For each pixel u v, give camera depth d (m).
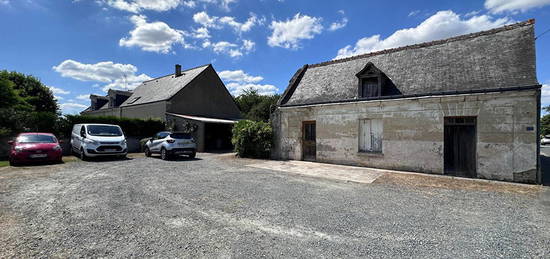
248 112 38.16
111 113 26.92
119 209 4.57
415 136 9.08
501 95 7.55
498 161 7.62
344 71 12.41
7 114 13.30
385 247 3.16
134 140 18.34
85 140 11.65
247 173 8.66
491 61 8.45
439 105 8.60
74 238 3.34
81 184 6.63
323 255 2.94
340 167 10.12
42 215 4.22
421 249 3.10
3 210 4.47
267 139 13.15
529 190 6.29
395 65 10.74
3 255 2.85
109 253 2.93
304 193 5.91
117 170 8.98
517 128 7.36
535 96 7.14
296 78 13.98
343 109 10.84
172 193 5.77
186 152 12.70
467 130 8.32
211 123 20.03
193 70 25.69
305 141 12.27
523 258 2.88
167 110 20.64
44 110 24.55
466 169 8.28
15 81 23.02
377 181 7.41
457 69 8.95
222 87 26.19
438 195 5.79
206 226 3.80
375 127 10.20
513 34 8.70
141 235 3.45
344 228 3.78
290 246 3.16
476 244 3.24
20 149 9.77
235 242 3.26
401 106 9.38
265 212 4.48
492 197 5.61
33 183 6.72
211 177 7.85
